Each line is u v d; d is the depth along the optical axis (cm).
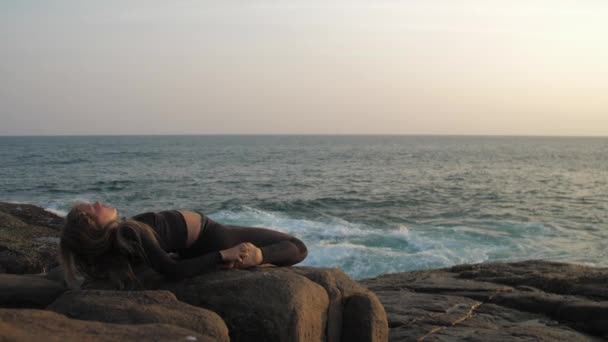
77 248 370
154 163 5716
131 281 379
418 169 5103
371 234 1653
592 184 3659
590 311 541
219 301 355
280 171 4734
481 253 1435
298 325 344
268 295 352
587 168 5438
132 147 11712
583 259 1404
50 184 3350
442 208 2375
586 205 2522
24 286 396
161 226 399
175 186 3331
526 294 620
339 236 1620
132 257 385
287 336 341
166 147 11831
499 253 1446
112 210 387
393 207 2409
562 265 781
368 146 14100
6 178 3747
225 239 417
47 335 250
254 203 2536
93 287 373
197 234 411
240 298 353
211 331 310
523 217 2111
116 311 312
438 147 13425
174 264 375
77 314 313
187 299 362
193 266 378
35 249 981
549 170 5100
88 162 5747
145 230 381
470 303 610
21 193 2897
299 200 2630
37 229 1253
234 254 393
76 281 378
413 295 645
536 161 6806
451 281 717
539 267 772
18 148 10544
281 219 2000
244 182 3653
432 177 4166
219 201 2633
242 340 346
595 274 693
